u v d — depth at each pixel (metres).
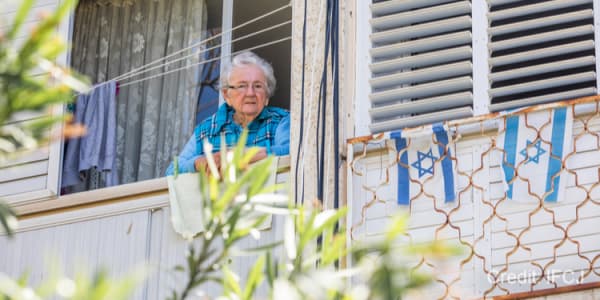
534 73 10.25
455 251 4.39
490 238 9.55
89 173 11.66
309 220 4.87
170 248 10.63
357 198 10.02
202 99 11.85
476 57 10.46
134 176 11.71
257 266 4.85
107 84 12.01
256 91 10.91
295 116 10.54
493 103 10.50
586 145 9.59
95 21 12.30
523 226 9.51
